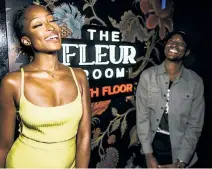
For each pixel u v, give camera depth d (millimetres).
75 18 1708
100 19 1850
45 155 1096
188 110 1908
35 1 1516
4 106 1084
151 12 2162
